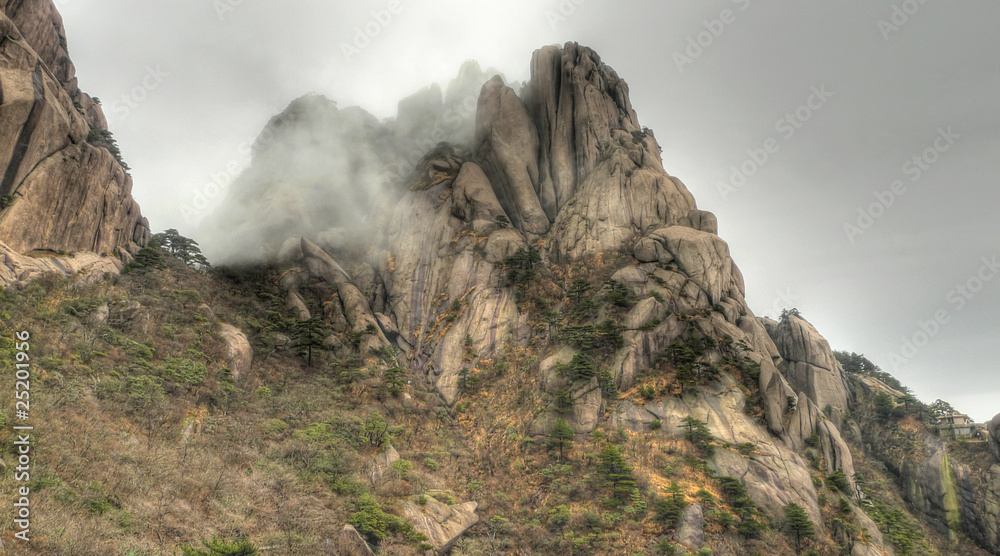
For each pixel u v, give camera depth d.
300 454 48.56
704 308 76.19
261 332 75.44
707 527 50.91
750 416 64.81
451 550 47.31
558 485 55.94
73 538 25.78
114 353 49.44
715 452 59.53
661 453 59.34
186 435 43.38
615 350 70.94
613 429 62.50
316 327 75.81
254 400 58.00
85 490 30.39
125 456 36.00
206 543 29.28
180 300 68.31
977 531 70.62
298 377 69.25
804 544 52.94
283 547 34.22
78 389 40.97
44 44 74.12
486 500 55.62
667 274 78.94
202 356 58.06
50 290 53.00
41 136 58.09
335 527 39.03
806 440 65.25
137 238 79.12
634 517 51.28
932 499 75.19
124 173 74.81
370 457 53.78
